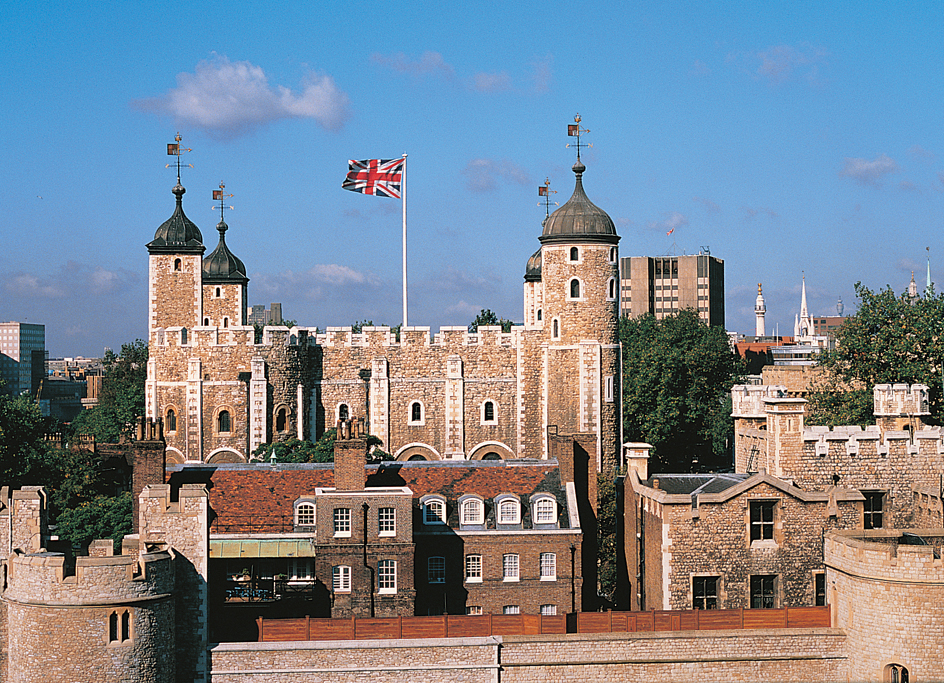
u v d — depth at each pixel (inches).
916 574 2026.3
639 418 4643.2
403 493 2431.1
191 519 2098.9
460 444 4121.6
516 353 4126.5
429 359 4133.9
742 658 2158.0
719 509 2315.5
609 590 2994.6
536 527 2561.5
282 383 4020.7
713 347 4928.6
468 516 2566.4
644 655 2155.5
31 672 1951.3
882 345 3550.7
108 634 1955.0
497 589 2532.0
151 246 4128.9
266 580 2445.9
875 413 2741.1
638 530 2539.4
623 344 5551.2
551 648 2150.6
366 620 2172.7
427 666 2127.2
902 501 2511.1
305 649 2111.2
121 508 2935.5
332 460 3467.0
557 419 4033.0
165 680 2011.6
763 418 2785.4
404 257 4217.5
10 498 2137.1
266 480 2618.1
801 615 2202.3
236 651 2101.4
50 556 1959.9
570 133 4055.1
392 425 4121.6
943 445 2517.2
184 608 2092.8
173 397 3996.1
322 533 2410.2
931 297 3745.1
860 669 2095.2
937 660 2018.9
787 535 2326.5
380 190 4205.2
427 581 2524.6
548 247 4037.9
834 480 2501.2
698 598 2317.9
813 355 4416.8
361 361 4124.0
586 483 2763.3
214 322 4874.5
